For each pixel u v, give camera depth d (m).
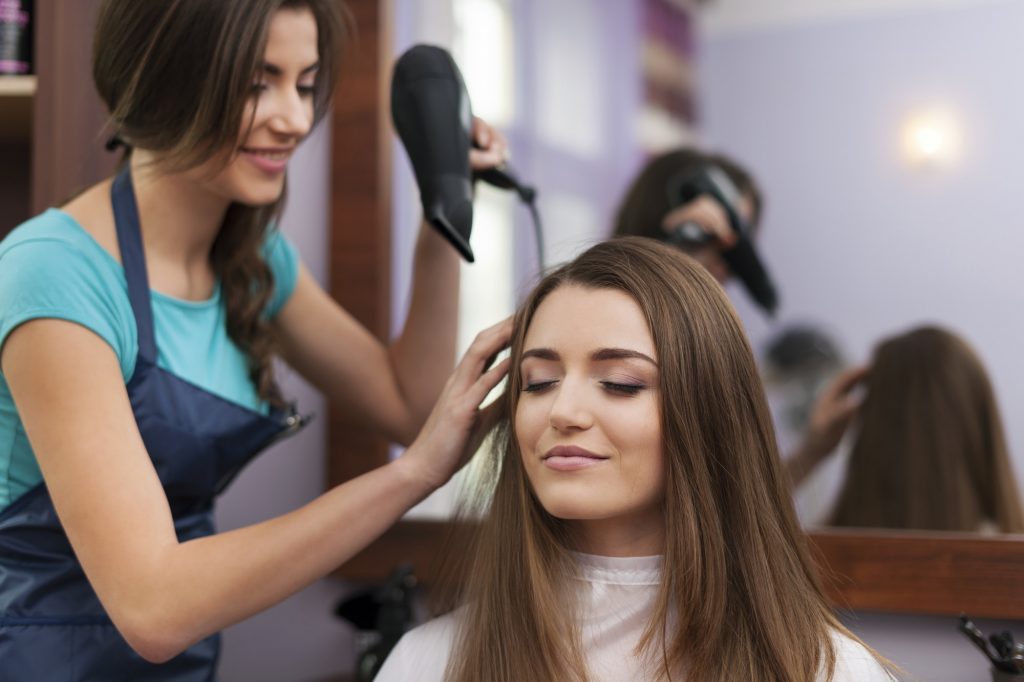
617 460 0.72
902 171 1.43
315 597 1.32
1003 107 1.38
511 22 1.58
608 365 0.74
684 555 0.74
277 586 0.71
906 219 1.43
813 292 1.47
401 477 0.75
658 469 0.74
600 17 1.60
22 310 0.76
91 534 0.71
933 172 1.42
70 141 1.13
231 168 0.81
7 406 0.81
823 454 1.37
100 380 0.76
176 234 0.89
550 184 1.59
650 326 0.75
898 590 1.10
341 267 1.36
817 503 1.34
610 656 0.75
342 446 1.33
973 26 1.40
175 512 0.90
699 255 1.54
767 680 0.73
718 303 0.79
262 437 0.95
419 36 1.45
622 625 0.76
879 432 1.34
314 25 0.82
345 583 1.30
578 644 0.76
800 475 1.36
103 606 0.79
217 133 0.78
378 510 0.74
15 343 0.76
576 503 0.72
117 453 0.74
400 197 1.38
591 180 1.60
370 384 1.03
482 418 0.80
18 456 0.82
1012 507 1.26
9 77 1.18
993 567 1.07
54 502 0.74
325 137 1.38
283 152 0.82
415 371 1.00
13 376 0.76
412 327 1.00
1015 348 1.33
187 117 0.78
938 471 1.29
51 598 0.83
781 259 1.50
